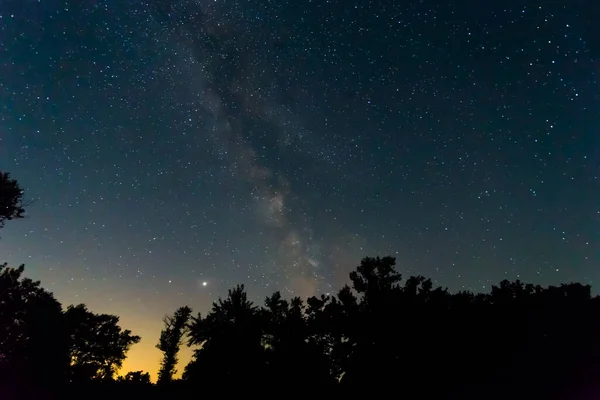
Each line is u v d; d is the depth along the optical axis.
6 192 10.49
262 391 8.65
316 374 8.80
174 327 16.30
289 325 9.29
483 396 7.79
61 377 11.92
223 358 9.09
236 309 9.50
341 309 9.22
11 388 10.87
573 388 7.55
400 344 8.45
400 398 8.05
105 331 13.73
